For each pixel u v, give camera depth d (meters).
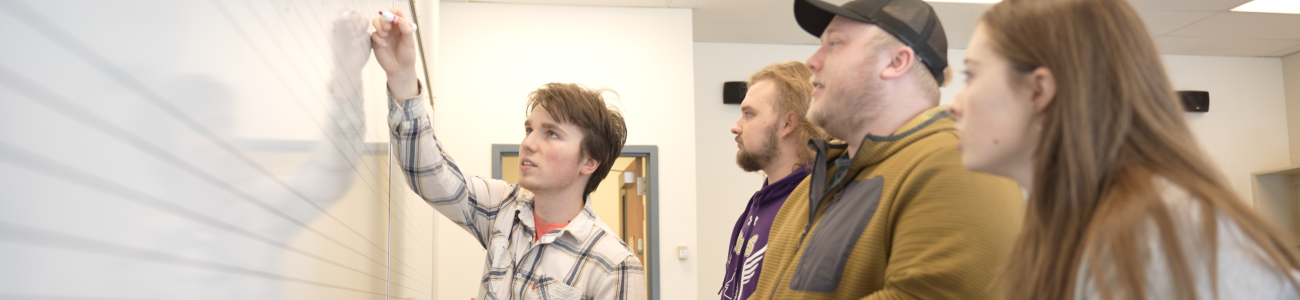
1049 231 0.53
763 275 1.08
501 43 4.02
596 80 4.07
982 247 0.76
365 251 0.91
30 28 0.23
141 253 0.30
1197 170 0.48
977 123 0.58
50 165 0.24
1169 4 4.12
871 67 0.95
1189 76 5.11
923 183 0.82
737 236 1.49
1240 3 4.09
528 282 1.43
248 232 0.43
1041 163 0.53
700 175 4.68
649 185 4.06
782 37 4.75
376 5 1.02
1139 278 0.45
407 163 1.23
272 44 0.48
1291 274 0.45
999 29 0.58
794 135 1.43
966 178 0.81
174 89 0.33
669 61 4.15
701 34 4.67
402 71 1.12
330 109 0.68
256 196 0.45
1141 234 0.46
